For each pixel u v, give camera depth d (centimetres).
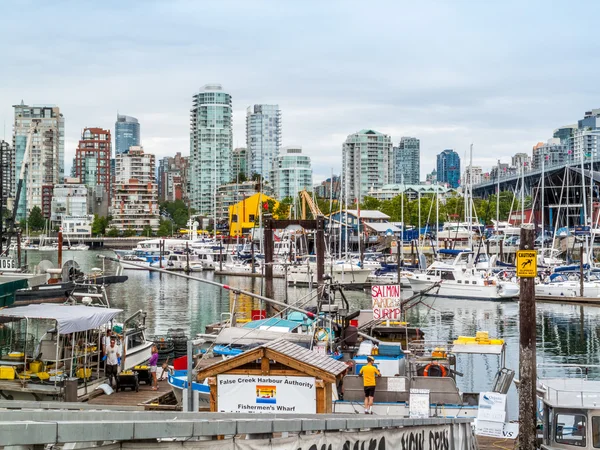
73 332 2970
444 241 15612
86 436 718
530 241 2584
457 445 2133
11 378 2962
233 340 3084
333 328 3859
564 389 2595
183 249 16312
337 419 1254
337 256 14550
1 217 8706
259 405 1983
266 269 6494
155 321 7469
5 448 637
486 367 4612
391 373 3052
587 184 16512
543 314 8144
